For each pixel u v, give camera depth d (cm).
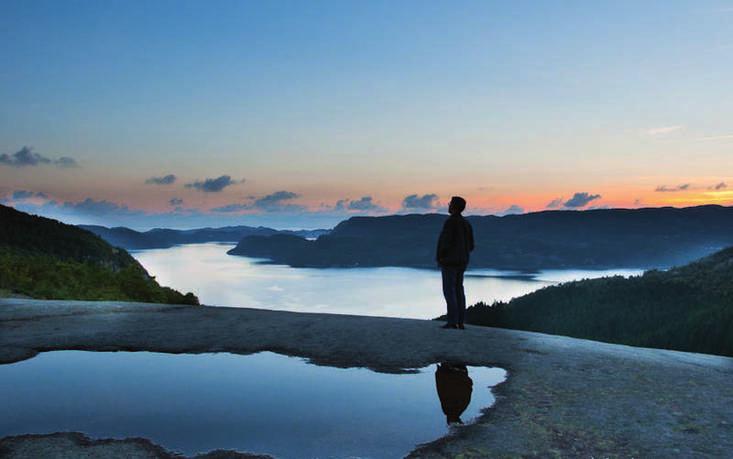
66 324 898
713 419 454
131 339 786
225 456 381
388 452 389
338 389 550
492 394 530
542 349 725
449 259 866
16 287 1738
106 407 487
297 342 764
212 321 931
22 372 616
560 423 446
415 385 562
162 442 407
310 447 398
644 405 492
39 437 416
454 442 407
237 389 547
